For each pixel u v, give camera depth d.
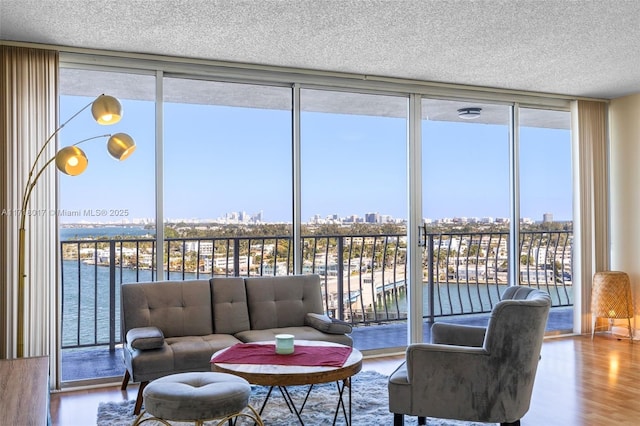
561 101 6.54
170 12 3.76
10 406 2.41
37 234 4.30
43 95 4.34
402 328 5.97
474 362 3.01
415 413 3.07
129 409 3.81
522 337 3.00
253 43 4.45
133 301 4.18
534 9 3.77
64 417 3.74
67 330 5.29
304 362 3.16
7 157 4.23
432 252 6.17
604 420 3.64
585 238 6.54
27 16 3.78
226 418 2.69
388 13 3.83
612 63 5.11
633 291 6.48
